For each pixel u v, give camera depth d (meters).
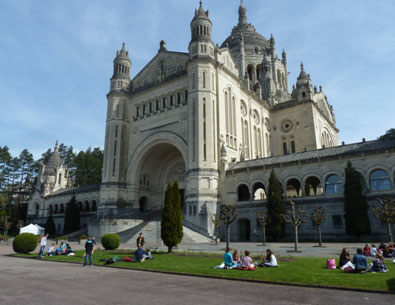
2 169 94.12
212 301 9.41
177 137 51.88
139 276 14.52
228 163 47.47
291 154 43.34
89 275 14.97
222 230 43.16
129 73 64.06
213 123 47.25
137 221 46.38
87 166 91.50
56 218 70.94
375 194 34.06
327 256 21.20
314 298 9.65
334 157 37.62
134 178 57.22
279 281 12.14
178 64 56.34
